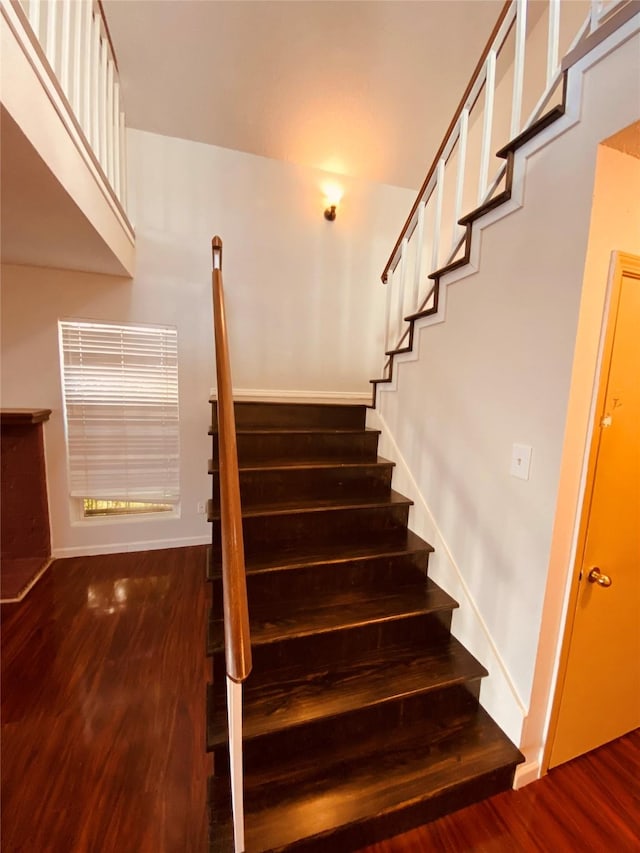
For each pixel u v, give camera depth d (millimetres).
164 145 2719
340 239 3197
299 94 2590
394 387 2266
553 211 1185
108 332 2760
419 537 1987
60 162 1396
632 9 935
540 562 1255
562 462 1175
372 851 1134
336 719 1308
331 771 1235
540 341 1242
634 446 1297
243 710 1266
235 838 949
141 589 2457
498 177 1443
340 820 1102
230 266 2955
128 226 2506
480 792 1276
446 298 1742
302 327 3188
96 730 1472
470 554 1605
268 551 1799
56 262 2416
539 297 1243
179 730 1484
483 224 1483
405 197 3311
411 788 1195
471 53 2439
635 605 1441
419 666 1499
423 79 2559
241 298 3010
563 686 1337
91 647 1928
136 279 2740
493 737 1378
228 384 1412
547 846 1162
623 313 1175
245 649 777
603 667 1424
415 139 2938
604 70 1021
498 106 2615
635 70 946
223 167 2855
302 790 1177
